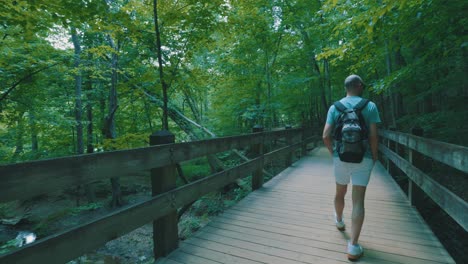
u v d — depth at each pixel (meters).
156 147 2.44
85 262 7.04
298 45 15.17
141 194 12.65
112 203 11.04
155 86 7.97
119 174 2.01
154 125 13.95
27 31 5.38
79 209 9.09
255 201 4.37
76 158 1.68
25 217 10.13
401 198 4.45
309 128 12.01
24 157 12.04
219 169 10.12
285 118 27.30
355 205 2.55
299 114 23.98
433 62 5.36
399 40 4.84
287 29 12.84
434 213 5.39
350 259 2.51
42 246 1.47
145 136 7.68
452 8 3.97
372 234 3.05
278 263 2.48
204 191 3.24
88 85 12.63
